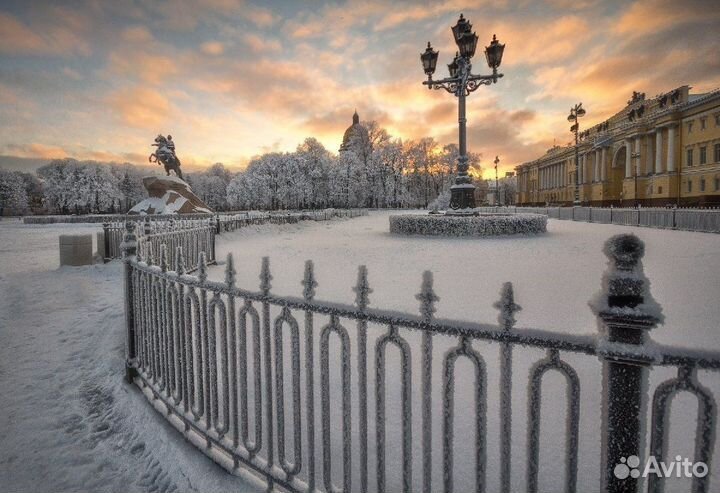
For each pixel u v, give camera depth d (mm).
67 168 86312
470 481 2492
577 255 12703
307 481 2545
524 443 2842
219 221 21688
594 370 3930
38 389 4215
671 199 58219
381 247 16266
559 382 3729
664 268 9961
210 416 3061
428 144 103562
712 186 52562
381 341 2043
